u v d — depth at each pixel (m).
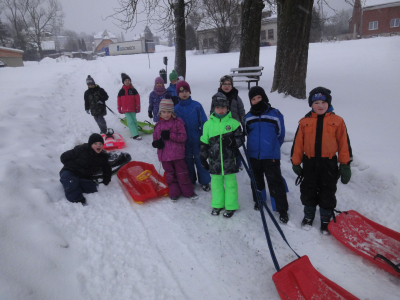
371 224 3.05
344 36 30.25
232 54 24.31
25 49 58.00
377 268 2.68
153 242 3.16
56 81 13.66
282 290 2.34
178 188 4.00
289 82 7.62
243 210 3.72
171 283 2.62
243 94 8.91
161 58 27.73
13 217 3.03
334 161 2.96
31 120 6.68
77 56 75.81
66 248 2.92
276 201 3.37
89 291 2.48
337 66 12.39
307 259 2.56
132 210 3.77
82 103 10.41
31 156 4.75
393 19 32.88
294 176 4.39
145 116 8.80
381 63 11.74
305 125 3.01
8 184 3.48
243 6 9.92
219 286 2.60
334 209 3.29
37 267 2.56
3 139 5.42
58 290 2.42
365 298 2.39
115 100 11.12
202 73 15.01
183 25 10.80
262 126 3.33
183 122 3.79
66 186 3.75
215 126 3.36
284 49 7.57
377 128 5.11
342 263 2.77
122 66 21.61
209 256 2.96
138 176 4.17
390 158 4.04
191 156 4.13
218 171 3.40
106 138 6.00
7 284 2.27
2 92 10.31
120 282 2.60
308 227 3.24
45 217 3.31
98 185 4.35
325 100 2.86
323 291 2.35
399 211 3.35
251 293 2.52
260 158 3.35
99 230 3.29
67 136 6.56
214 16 24.50
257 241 3.14
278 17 8.02
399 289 2.45
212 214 3.62
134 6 7.97
